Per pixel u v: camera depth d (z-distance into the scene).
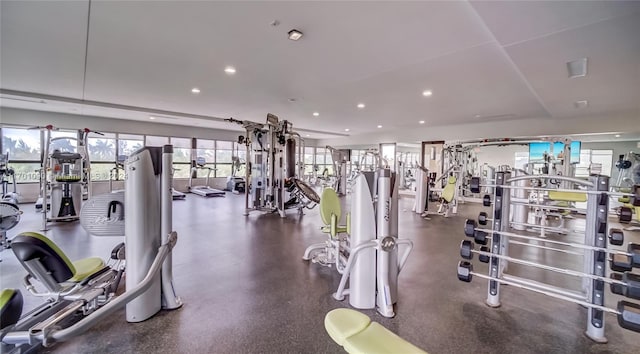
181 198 8.44
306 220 5.62
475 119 7.27
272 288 2.53
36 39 2.88
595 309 1.83
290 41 2.84
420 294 2.46
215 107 6.30
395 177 2.27
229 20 2.44
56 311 1.78
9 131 6.83
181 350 1.68
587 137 7.07
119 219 2.19
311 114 7.01
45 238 1.60
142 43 2.94
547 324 2.02
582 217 6.70
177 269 2.94
